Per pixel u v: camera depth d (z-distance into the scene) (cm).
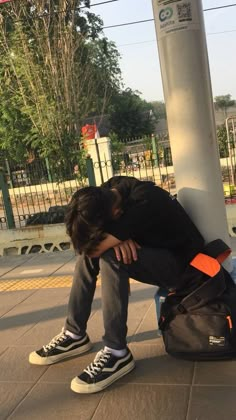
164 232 264
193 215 296
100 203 249
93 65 2614
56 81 1877
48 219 725
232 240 606
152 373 263
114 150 1097
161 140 819
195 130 289
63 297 425
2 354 312
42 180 827
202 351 259
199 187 292
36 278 513
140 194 262
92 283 287
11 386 267
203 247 276
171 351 269
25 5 1834
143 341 306
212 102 296
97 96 2955
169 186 758
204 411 223
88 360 288
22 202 816
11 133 1927
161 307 274
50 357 286
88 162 736
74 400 246
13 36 1828
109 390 251
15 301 432
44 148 1508
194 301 259
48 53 1870
